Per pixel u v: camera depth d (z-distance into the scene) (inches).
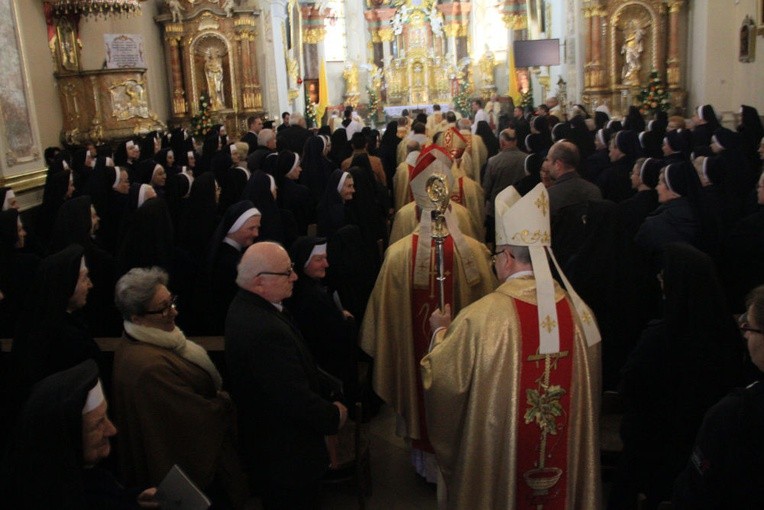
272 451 127.9
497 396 112.2
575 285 166.7
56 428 83.5
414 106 1108.5
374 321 172.4
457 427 116.1
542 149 362.9
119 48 464.4
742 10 591.2
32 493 83.1
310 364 132.8
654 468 121.7
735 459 83.5
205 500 99.4
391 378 171.8
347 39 1150.3
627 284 164.2
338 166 409.1
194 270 191.9
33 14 439.2
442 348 115.9
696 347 113.6
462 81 1101.7
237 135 689.6
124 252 177.8
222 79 689.6
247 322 125.3
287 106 823.1
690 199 186.5
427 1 1107.9
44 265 127.4
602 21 708.7
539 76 924.0
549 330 112.3
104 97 461.4
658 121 416.5
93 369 89.4
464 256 167.8
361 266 207.6
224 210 263.6
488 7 1101.7
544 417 112.7
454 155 275.4
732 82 622.5
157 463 119.6
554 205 224.5
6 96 356.2
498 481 113.6
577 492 114.7
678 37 671.8
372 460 190.9
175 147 427.5
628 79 705.6
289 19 911.0
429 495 172.6
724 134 289.6
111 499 94.3
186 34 673.6
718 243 186.1
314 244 164.7
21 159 365.1
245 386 126.3
